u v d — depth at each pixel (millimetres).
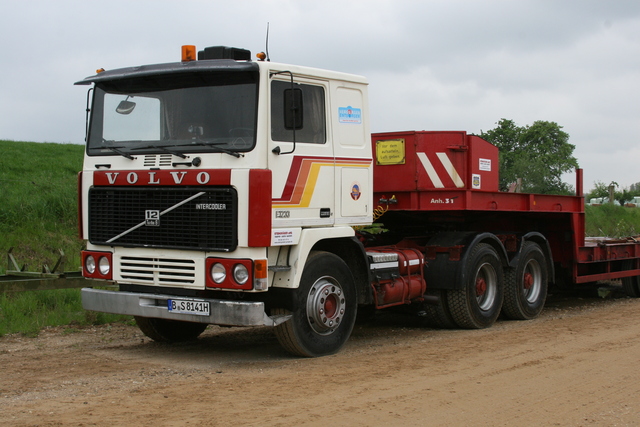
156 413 5434
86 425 5113
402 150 10180
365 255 8453
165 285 7457
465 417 5406
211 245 7094
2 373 6984
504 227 11750
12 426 5082
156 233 7453
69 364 7480
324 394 6035
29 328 9492
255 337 9531
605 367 7219
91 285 10117
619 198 47250
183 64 7410
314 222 7730
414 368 7164
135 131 7715
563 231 12547
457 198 9867
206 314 7180
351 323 8266
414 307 10336
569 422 5328
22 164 23688
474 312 10070
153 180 7414
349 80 8328
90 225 7965
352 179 8297
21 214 17094
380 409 5582
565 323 10617
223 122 7207
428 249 10086
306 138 7715
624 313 11750
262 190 6941
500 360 7594
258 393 6082
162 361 7707
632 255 14148
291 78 7039
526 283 11344
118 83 7883
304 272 7641
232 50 7766
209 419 5270
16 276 10297
